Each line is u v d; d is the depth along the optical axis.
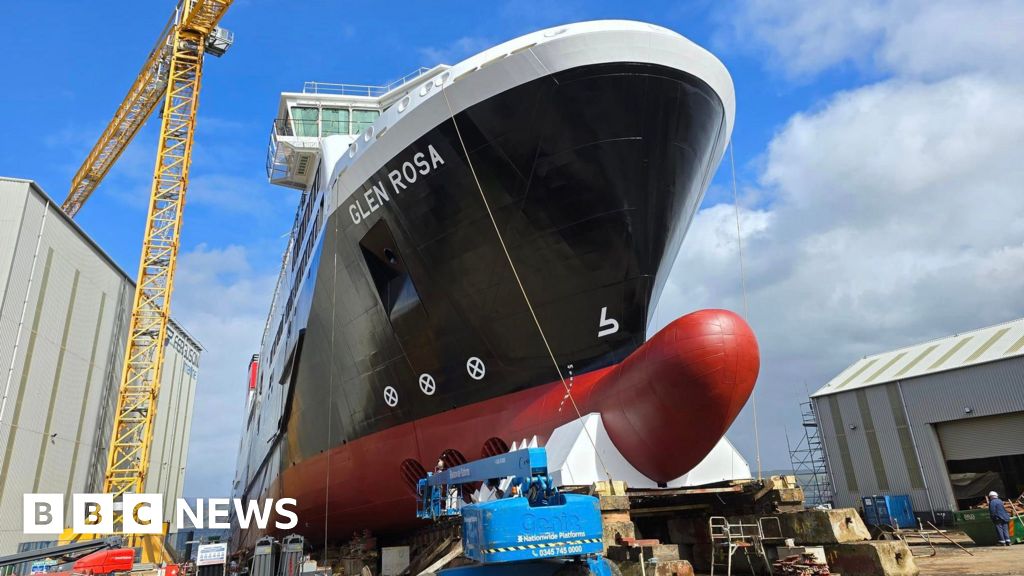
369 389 13.98
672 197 11.19
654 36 10.07
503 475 6.90
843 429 34.44
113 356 39.62
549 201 10.76
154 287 38.62
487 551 5.53
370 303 13.37
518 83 10.23
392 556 13.42
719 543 9.61
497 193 10.97
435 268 11.96
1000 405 27.94
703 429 8.81
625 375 9.49
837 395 35.06
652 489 9.38
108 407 39.03
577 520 5.78
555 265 11.06
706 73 10.89
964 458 29.48
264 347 34.19
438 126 11.00
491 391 11.94
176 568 18.91
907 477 30.97
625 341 11.10
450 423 12.39
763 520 9.02
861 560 7.58
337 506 15.92
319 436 16.61
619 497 8.10
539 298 11.25
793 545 8.48
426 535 13.16
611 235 10.84
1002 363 28.22
